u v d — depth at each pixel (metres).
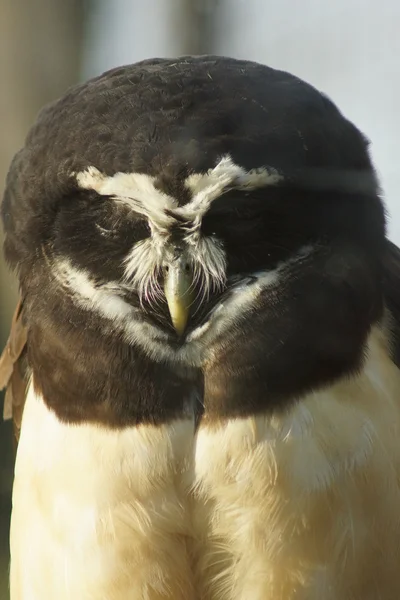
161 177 3.55
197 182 3.55
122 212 3.57
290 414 3.57
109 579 3.58
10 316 3.74
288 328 3.57
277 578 3.58
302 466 3.57
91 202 3.57
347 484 3.57
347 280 3.58
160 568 3.58
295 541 3.57
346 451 3.57
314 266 3.58
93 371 3.58
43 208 3.59
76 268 3.59
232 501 3.57
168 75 3.58
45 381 3.60
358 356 3.58
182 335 3.57
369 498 3.58
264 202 3.56
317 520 3.57
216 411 3.57
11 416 3.71
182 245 3.57
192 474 3.58
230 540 3.58
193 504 3.58
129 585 3.59
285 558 3.58
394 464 3.58
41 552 3.60
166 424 3.58
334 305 3.58
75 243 3.58
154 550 3.58
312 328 3.57
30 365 3.63
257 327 3.57
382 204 3.61
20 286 3.62
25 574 3.61
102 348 3.58
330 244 3.58
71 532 3.59
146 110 3.56
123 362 3.58
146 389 3.58
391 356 3.61
